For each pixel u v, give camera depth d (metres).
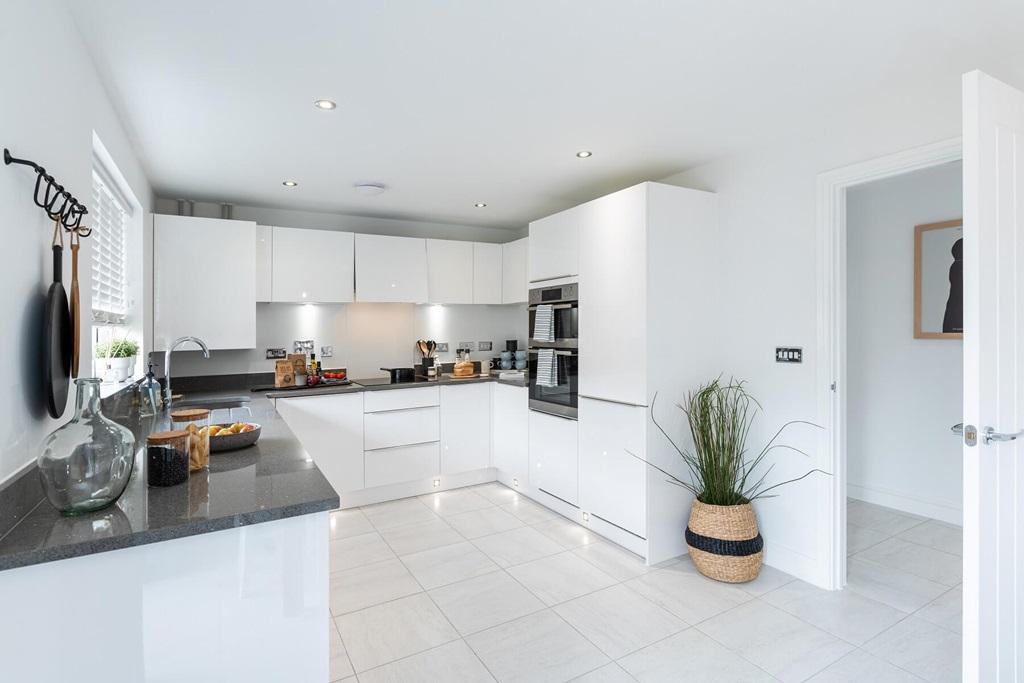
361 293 4.32
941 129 2.24
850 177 2.56
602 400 3.29
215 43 1.87
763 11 1.73
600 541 3.28
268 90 2.24
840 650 2.17
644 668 2.06
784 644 2.21
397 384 4.12
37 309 1.40
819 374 2.71
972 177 1.59
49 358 1.40
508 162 3.22
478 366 5.01
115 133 2.38
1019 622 1.74
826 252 2.67
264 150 2.96
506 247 4.96
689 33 1.86
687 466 3.12
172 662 1.22
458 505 3.95
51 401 1.41
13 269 1.24
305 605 1.36
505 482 4.40
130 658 1.18
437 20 1.75
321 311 4.49
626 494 3.12
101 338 2.61
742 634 2.29
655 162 3.25
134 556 1.18
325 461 3.82
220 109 2.41
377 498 4.03
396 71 2.10
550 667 2.08
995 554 1.65
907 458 3.75
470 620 2.41
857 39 1.91
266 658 1.33
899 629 2.31
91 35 1.79
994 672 1.64
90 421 1.30
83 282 1.84
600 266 3.29
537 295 3.91
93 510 1.29
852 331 4.05
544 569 2.91
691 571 2.89
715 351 3.22
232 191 3.79
